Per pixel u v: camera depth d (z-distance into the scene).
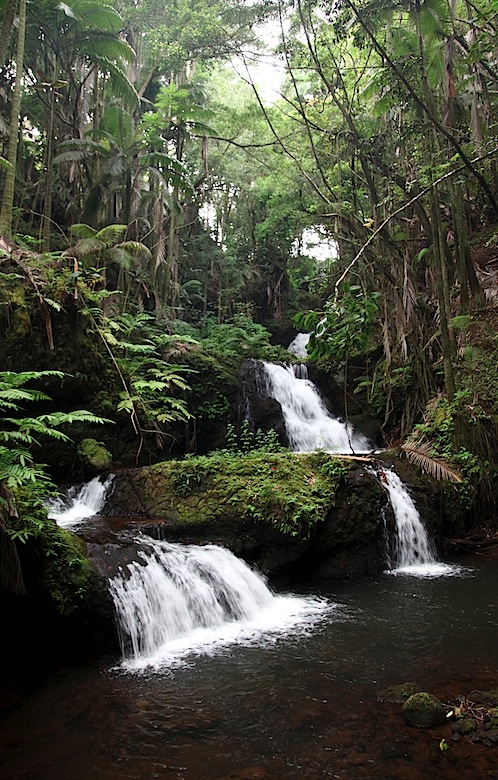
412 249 13.42
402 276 12.30
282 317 22.20
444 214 14.39
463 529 10.39
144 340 12.81
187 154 20.05
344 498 8.74
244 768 3.62
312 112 15.43
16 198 15.52
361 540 8.59
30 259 9.59
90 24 13.73
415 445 10.70
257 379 14.59
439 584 7.94
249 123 19.38
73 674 5.10
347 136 12.93
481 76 11.16
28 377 6.57
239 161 22.11
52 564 5.64
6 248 8.62
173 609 6.10
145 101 16.59
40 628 5.47
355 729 4.08
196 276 20.03
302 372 16.42
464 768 3.60
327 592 7.58
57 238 15.59
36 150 16.69
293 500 8.02
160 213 15.16
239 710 4.37
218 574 6.81
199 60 16.41
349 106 12.62
